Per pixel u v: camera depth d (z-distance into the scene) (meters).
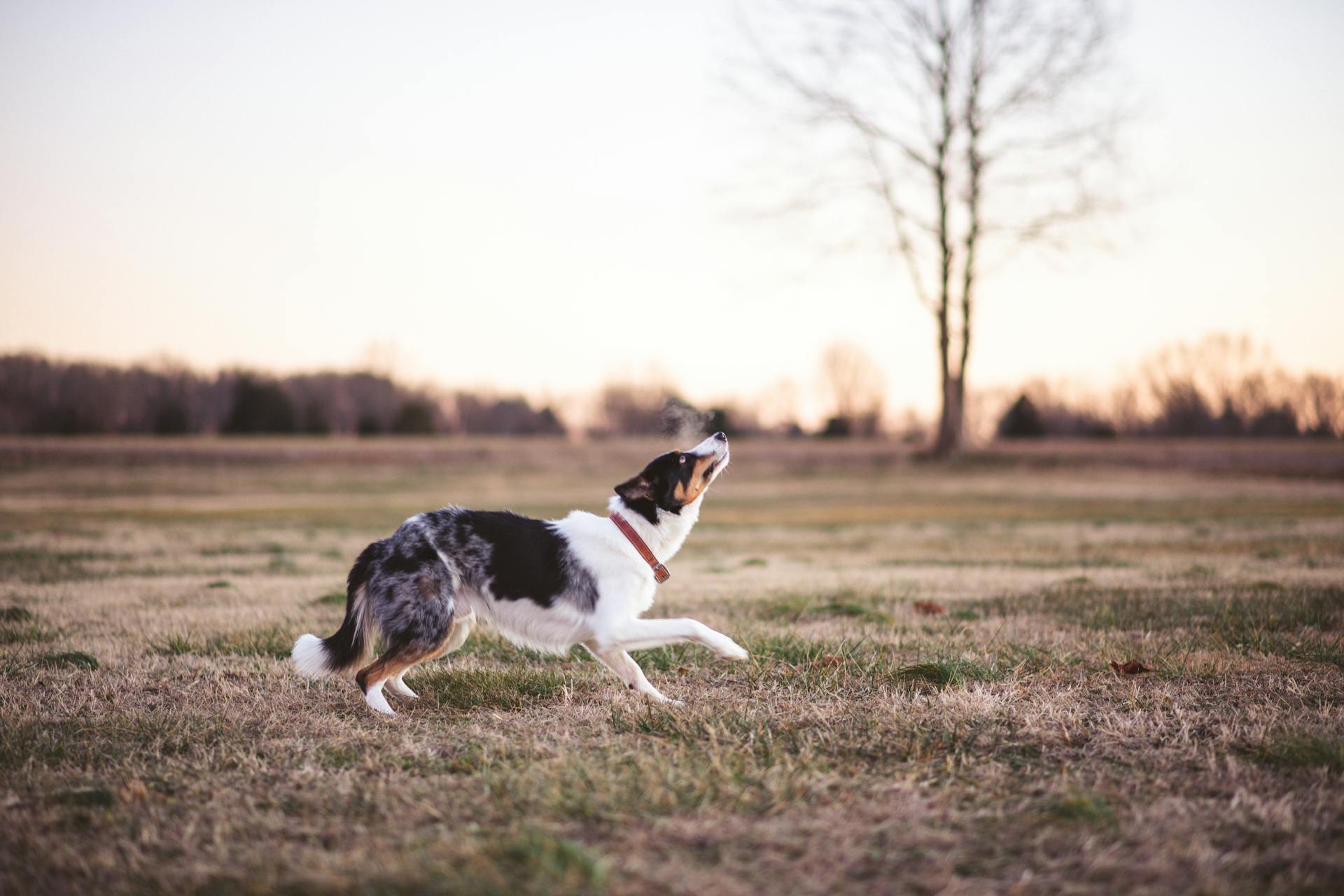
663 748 3.97
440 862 2.79
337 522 18.91
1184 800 3.28
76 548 13.64
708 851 2.91
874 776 3.59
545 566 4.84
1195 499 24.53
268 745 4.12
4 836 3.11
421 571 4.79
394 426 53.94
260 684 5.26
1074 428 54.59
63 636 6.58
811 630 6.65
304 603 8.11
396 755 3.93
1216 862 2.78
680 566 12.05
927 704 4.55
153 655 5.92
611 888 2.63
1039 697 4.61
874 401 58.94
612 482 31.86
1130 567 10.83
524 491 28.81
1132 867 2.77
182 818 3.30
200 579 10.30
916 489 28.92
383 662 4.73
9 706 4.64
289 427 51.28
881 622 7.01
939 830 3.05
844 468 34.38
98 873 2.83
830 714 4.38
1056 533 16.12
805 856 2.86
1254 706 4.34
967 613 7.37
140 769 3.80
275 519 19.77
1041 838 2.96
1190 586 8.64
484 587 4.89
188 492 27.58
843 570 11.19
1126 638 6.20
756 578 10.34
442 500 25.25
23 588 9.38
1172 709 4.40
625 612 4.80
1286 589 8.09
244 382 51.16
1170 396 52.84
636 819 3.16
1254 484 28.19
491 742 4.10
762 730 4.16
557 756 3.86
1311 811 3.16
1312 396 50.44
